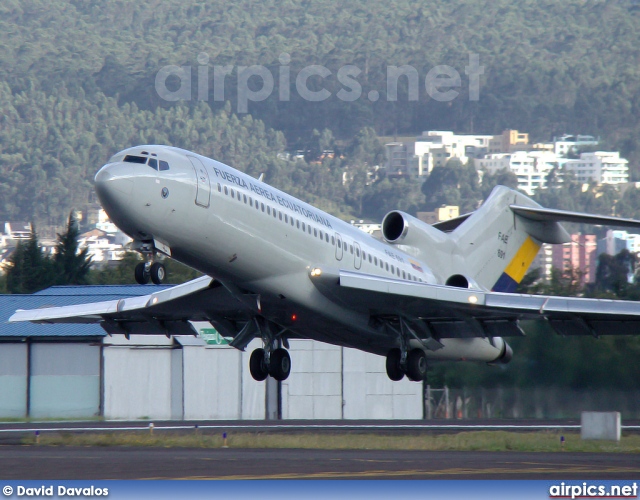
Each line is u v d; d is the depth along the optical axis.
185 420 123.25
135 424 112.12
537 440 80.31
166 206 75.00
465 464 60.81
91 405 126.44
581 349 126.44
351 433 94.12
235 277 82.94
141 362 126.88
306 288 86.00
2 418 125.00
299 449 75.06
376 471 56.25
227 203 78.56
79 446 77.56
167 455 67.31
